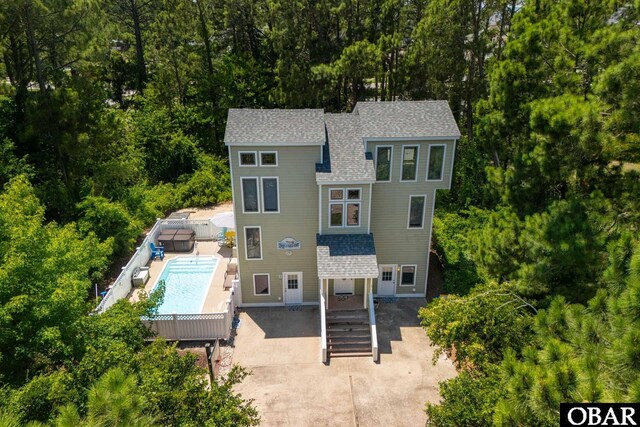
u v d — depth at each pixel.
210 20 42.72
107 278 23.81
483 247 16.58
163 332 19.66
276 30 34.97
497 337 14.28
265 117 20.94
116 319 14.80
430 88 30.77
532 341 13.68
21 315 11.98
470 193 28.03
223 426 10.86
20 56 28.12
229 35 43.88
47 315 12.18
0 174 23.81
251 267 21.89
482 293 15.59
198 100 42.22
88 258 16.53
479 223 24.89
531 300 15.21
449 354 15.55
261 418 15.67
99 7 27.77
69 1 25.00
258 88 41.28
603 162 14.74
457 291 21.66
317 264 20.00
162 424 10.22
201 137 42.12
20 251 12.41
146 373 11.61
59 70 26.52
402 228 21.89
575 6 17.06
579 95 15.62
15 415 9.54
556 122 13.70
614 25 15.05
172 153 38.00
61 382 10.53
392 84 32.88
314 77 33.00
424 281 22.98
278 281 22.23
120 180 30.61
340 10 33.47
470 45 28.98
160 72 41.84
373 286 23.09
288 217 21.12
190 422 10.56
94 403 7.05
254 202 20.78
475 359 13.84
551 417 7.62
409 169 20.77
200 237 29.69
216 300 22.77
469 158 29.00
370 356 18.97
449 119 20.91
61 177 28.05
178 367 12.43
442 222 26.48
